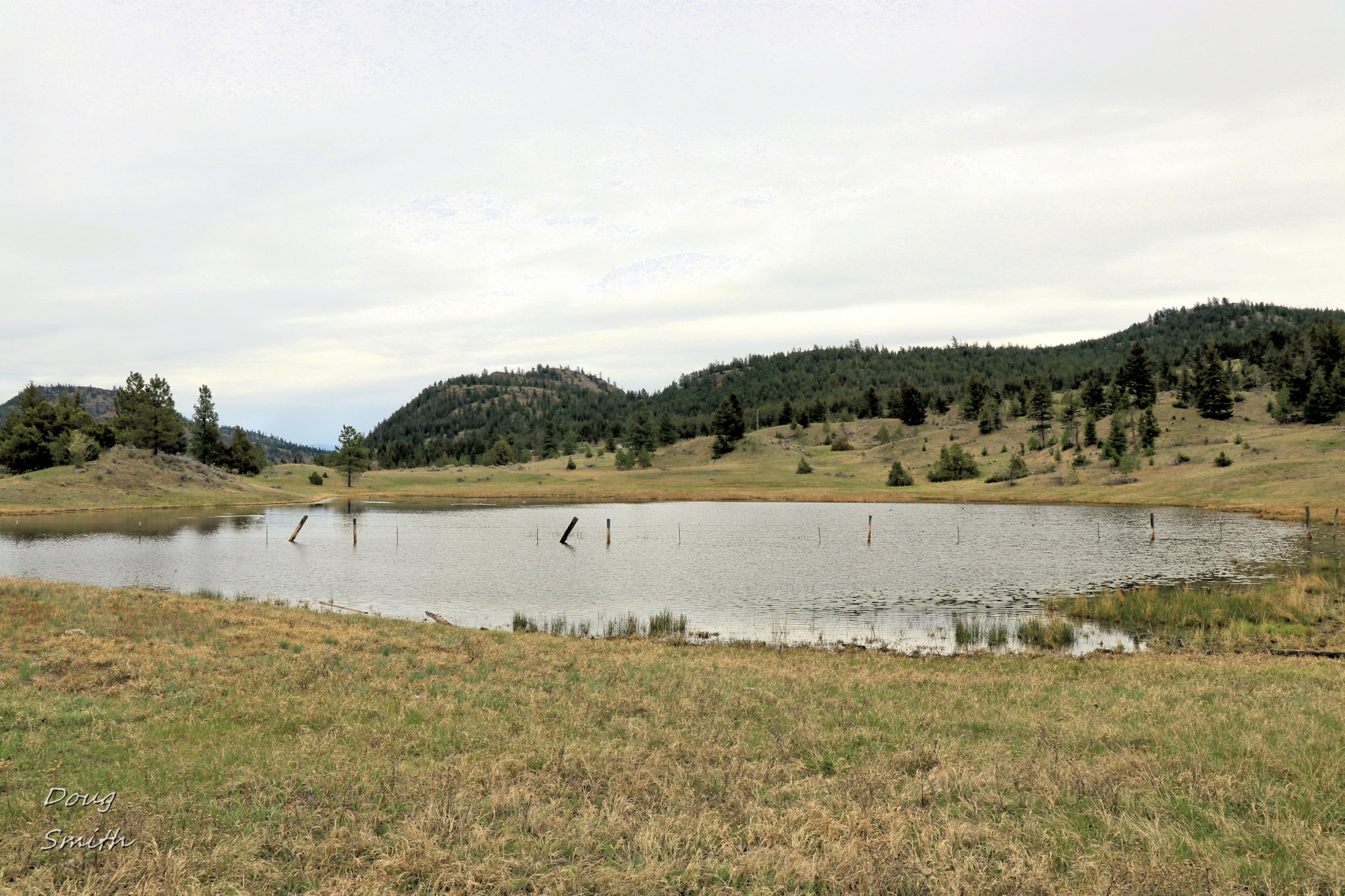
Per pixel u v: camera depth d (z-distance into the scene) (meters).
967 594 39.44
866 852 8.05
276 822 9.12
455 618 33.66
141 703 14.34
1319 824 8.23
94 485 110.25
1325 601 32.97
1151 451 145.38
